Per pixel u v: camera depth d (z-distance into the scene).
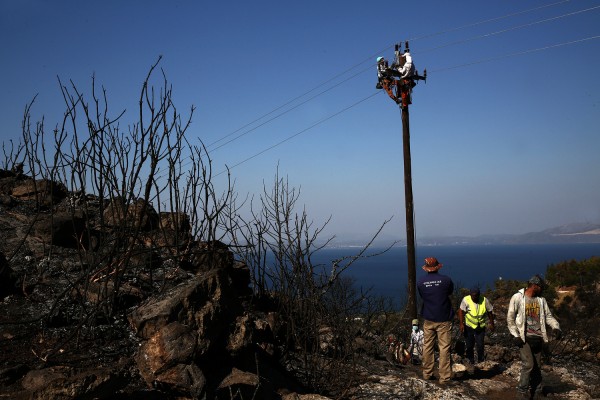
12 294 5.21
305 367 6.46
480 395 7.27
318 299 7.02
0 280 5.18
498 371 8.90
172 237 6.64
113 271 5.68
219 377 4.80
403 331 10.45
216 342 5.05
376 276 121.62
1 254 5.27
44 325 4.84
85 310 4.83
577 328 12.43
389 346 9.38
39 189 7.61
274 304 7.70
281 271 7.18
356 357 7.96
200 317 4.77
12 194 7.61
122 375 4.17
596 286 14.42
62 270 5.75
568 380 8.85
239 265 7.55
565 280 15.72
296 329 7.16
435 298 7.82
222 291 5.27
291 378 6.21
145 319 4.64
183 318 4.70
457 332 12.05
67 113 5.01
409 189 14.18
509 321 7.23
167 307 4.68
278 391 5.46
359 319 9.31
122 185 5.15
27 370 4.15
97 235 6.53
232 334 5.21
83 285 5.47
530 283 7.21
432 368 7.87
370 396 6.34
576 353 11.50
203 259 6.68
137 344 4.93
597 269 15.24
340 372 6.64
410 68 14.42
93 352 4.65
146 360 4.43
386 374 7.58
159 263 6.35
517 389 7.16
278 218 7.21
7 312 4.91
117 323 5.12
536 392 7.27
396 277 115.75
